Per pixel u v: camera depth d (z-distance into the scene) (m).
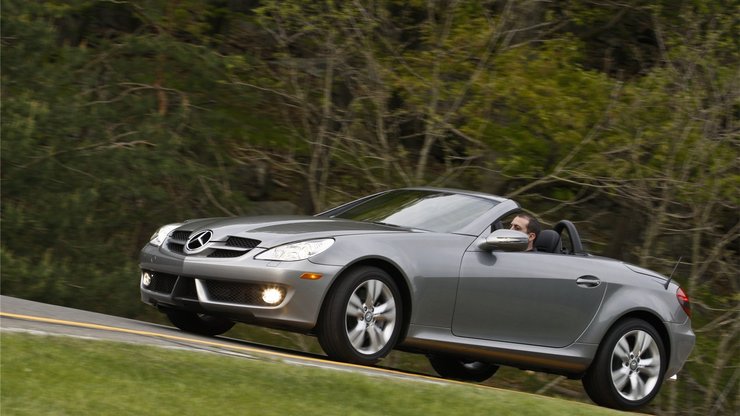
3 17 35.75
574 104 35.88
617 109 35.69
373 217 20.81
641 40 45.97
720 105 34.91
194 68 40.66
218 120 40.41
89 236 34.62
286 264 17.73
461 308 19.55
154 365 13.48
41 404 11.05
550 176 35.53
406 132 41.34
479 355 19.97
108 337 15.14
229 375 13.77
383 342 18.55
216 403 12.37
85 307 32.81
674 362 22.64
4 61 35.69
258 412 12.32
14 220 32.44
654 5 39.25
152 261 19.52
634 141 35.09
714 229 35.25
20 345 13.04
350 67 37.44
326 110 36.97
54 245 33.59
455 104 36.09
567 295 20.95
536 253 21.00
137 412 11.38
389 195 21.92
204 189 37.94
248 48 44.41
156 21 40.66
